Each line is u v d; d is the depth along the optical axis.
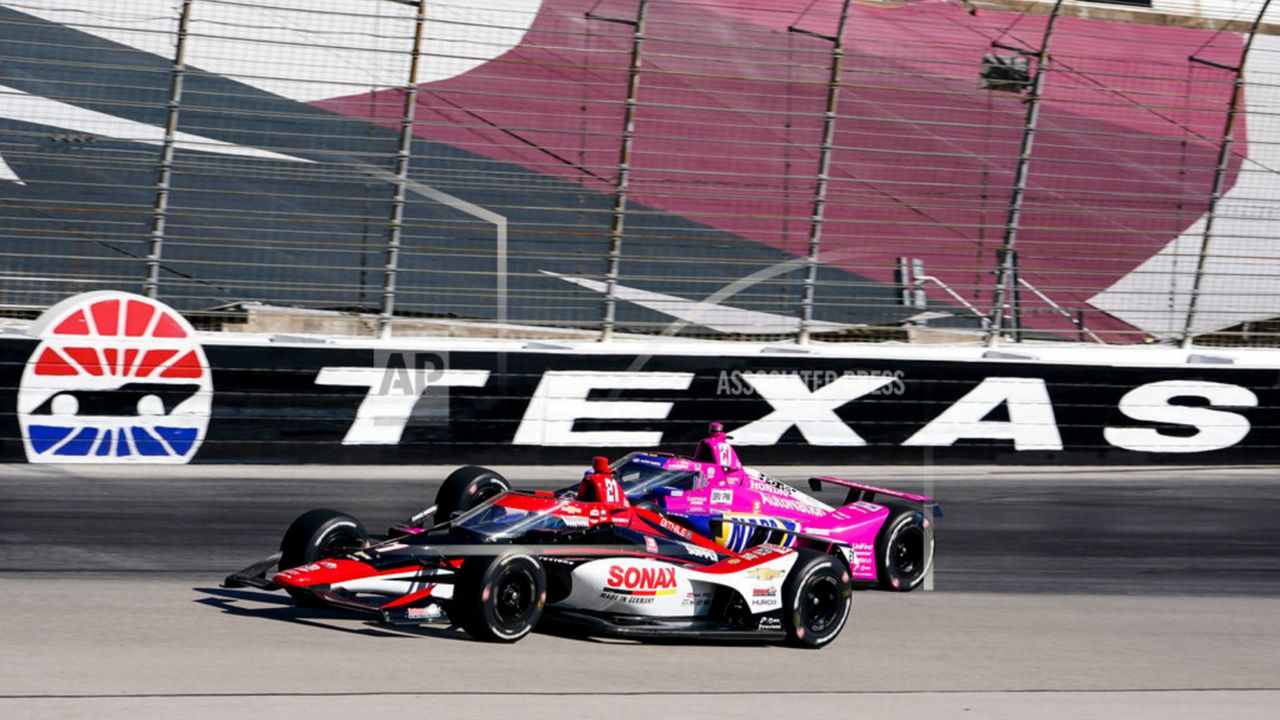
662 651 27.05
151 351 49.06
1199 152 77.31
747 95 70.81
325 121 62.53
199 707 19.78
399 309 57.81
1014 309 63.09
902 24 75.62
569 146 66.50
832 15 74.44
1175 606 37.16
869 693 24.38
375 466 51.75
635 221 64.94
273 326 55.84
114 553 34.44
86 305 48.25
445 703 20.98
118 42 61.44
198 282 53.88
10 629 24.73
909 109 73.94
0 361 47.12
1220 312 67.88
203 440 49.75
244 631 25.52
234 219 58.59
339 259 58.88
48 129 59.19
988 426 59.44
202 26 62.44
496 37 66.38
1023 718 23.23
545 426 54.16
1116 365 61.09
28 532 36.38
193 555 34.88
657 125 68.44
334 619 27.19
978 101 75.38
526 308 59.84
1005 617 33.84
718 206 66.94
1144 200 74.56
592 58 68.38
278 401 50.69
